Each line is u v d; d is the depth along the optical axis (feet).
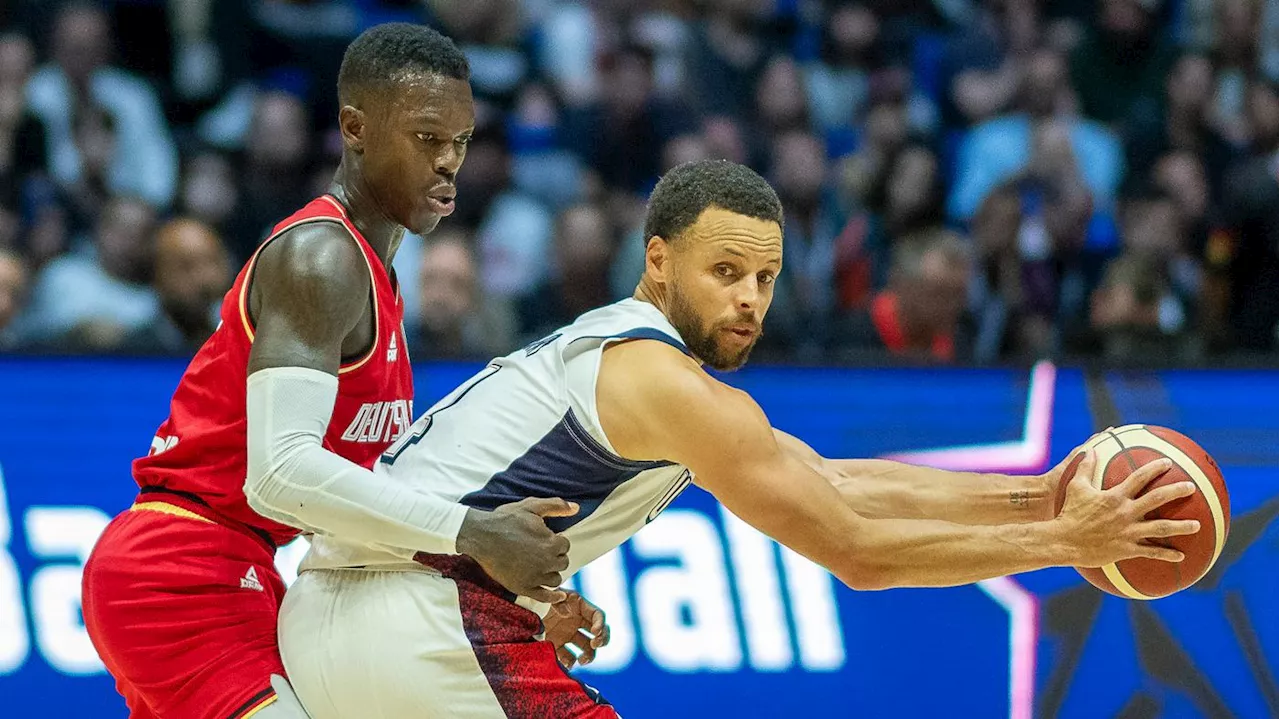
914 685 49.65
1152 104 85.97
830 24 86.48
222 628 31.94
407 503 28.68
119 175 73.15
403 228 33.58
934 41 89.25
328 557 31.01
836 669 49.47
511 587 28.84
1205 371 52.01
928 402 50.88
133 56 78.43
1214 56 88.28
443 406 31.63
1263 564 51.03
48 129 71.67
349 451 32.68
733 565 49.52
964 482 34.09
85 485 47.11
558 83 78.54
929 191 74.79
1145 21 86.69
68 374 47.60
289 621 31.01
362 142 32.50
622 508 30.91
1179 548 29.50
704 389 28.99
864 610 49.98
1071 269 75.25
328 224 31.09
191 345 49.11
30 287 67.21
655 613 48.80
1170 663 50.42
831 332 66.44
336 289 30.17
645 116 78.28
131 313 64.80
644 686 48.34
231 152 76.02
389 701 29.35
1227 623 50.70
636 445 29.55
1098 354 64.34
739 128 79.46
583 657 34.88
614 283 71.51
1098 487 30.12
